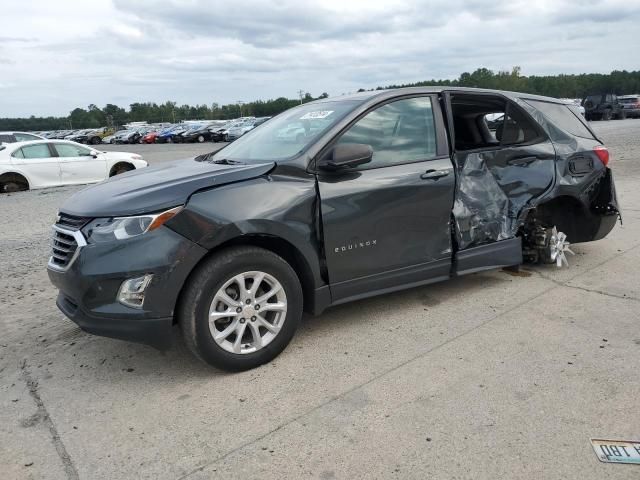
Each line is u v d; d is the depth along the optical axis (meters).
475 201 4.47
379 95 4.16
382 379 3.32
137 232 3.15
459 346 3.72
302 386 3.28
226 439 2.79
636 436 2.66
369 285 3.97
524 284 4.93
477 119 5.27
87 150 14.59
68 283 3.28
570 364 3.40
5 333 4.32
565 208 5.34
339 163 3.62
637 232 6.69
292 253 3.69
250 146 4.42
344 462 2.57
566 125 5.29
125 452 2.73
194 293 3.23
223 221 3.27
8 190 13.22
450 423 2.83
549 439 2.66
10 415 3.12
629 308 4.27
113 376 3.53
